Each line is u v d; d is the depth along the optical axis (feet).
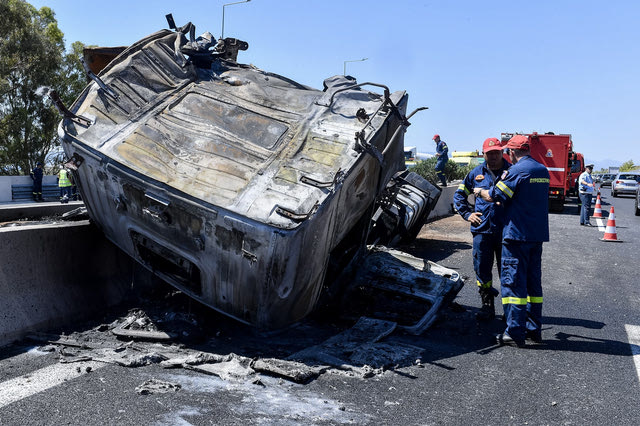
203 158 15.48
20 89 105.60
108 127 16.24
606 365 15.01
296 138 16.34
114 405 11.10
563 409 12.03
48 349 14.40
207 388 12.23
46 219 24.81
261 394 12.05
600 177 231.50
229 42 21.68
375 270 20.71
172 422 10.45
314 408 11.47
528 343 16.93
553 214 65.92
